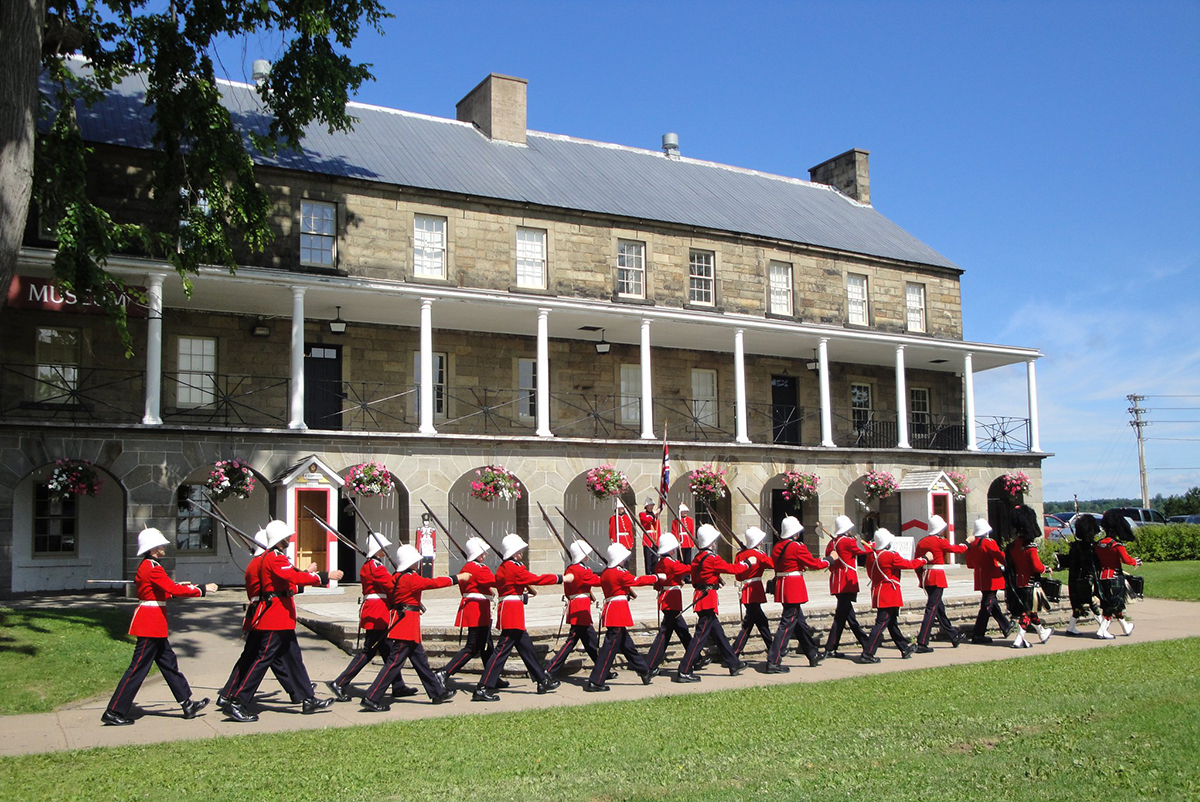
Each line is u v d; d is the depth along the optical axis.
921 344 29.86
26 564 20.91
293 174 22.70
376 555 11.16
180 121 17.19
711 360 29.70
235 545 22.84
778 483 29.89
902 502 29.03
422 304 22.62
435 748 8.47
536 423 26.72
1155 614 19.56
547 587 22.56
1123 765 7.63
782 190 34.88
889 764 7.73
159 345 20.08
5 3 12.99
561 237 25.88
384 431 23.98
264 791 7.15
